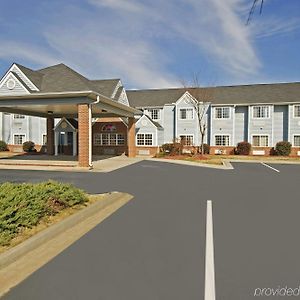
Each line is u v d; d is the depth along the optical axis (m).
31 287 3.42
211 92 33.44
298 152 30.05
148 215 6.62
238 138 32.25
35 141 34.41
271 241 4.95
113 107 21.75
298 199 8.48
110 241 4.94
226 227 5.73
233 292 3.33
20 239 4.73
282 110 30.89
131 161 22.81
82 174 14.52
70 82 18.36
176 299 3.18
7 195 5.97
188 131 32.66
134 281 3.57
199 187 10.60
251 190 10.01
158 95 36.47
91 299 3.17
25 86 18.00
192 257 4.28
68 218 5.86
